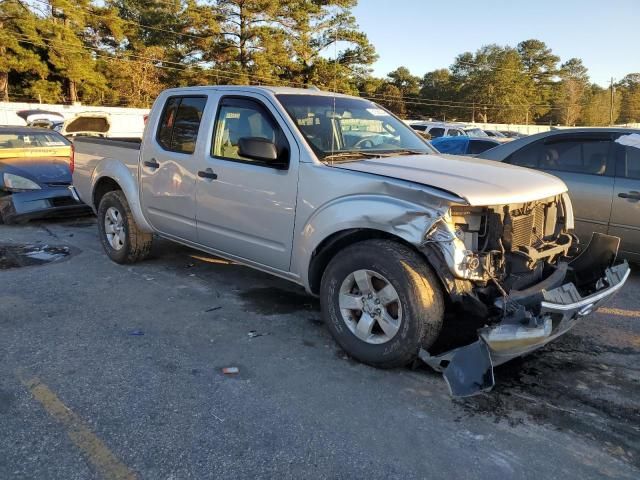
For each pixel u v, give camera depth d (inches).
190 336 170.7
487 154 278.5
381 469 109.3
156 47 2066.9
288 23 1955.0
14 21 1900.8
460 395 125.9
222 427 122.2
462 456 113.9
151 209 221.3
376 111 202.2
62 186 334.0
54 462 109.7
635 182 231.8
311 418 126.3
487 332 127.6
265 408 130.1
